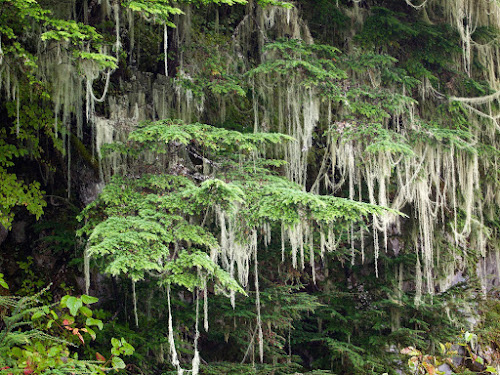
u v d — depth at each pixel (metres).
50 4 7.09
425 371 6.31
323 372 7.84
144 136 6.15
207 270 5.73
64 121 7.33
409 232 10.16
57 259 8.25
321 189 11.24
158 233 5.63
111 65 6.08
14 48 6.21
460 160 10.03
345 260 10.59
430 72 10.42
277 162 7.42
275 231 9.07
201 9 9.72
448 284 11.09
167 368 7.44
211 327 7.84
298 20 9.85
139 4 6.11
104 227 5.24
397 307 9.55
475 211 11.48
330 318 9.68
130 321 7.68
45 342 3.95
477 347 10.45
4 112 7.66
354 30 10.90
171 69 8.92
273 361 8.14
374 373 8.52
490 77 11.98
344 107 9.05
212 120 9.79
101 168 7.81
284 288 8.42
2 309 6.33
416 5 11.34
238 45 9.48
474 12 11.68
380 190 8.42
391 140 8.23
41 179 8.54
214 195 5.61
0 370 3.26
